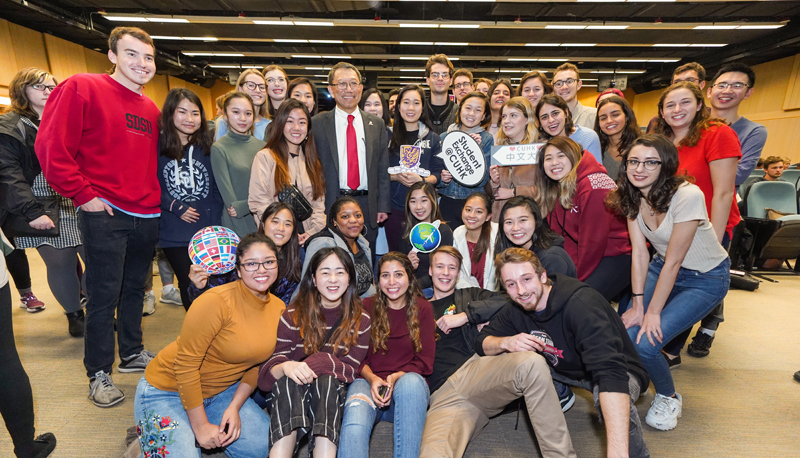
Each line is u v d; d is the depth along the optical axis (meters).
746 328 3.26
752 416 2.11
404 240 2.85
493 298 2.01
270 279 1.62
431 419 1.72
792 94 9.87
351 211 2.27
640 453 1.59
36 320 3.28
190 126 2.28
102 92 1.98
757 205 4.89
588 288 1.64
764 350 2.87
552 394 1.57
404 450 1.59
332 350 1.75
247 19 8.72
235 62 13.52
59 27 8.61
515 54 11.60
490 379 1.69
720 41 9.76
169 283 3.70
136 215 2.14
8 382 1.53
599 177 2.13
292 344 1.74
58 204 2.71
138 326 2.46
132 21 8.98
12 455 1.81
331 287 1.70
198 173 2.40
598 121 2.88
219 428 1.56
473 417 1.73
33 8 7.50
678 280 1.96
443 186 3.01
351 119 2.73
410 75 14.73
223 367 1.67
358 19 8.95
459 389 1.78
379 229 3.08
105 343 2.19
